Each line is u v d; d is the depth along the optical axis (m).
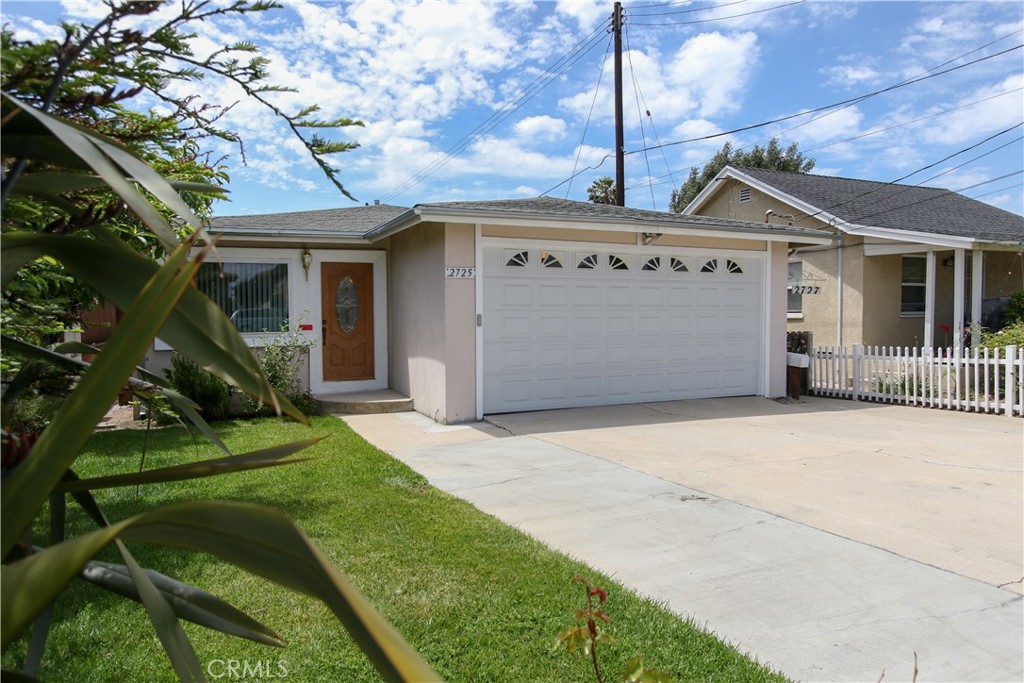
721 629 3.35
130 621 3.22
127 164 0.96
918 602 3.65
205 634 3.16
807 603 3.64
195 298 0.90
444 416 8.96
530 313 9.70
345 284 11.20
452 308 8.94
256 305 10.55
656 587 3.83
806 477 6.22
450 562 4.02
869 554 4.32
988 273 14.78
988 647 3.19
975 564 4.16
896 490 5.79
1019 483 6.02
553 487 5.88
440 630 3.21
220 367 0.88
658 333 10.64
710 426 8.80
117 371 0.81
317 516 4.85
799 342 12.30
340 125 1.38
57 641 3.02
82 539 0.66
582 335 10.07
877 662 3.05
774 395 11.47
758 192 16.78
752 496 5.61
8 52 1.03
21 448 1.04
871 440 7.94
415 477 6.01
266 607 3.42
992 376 11.23
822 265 14.82
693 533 4.71
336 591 0.69
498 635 3.17
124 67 1.23
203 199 2.70
